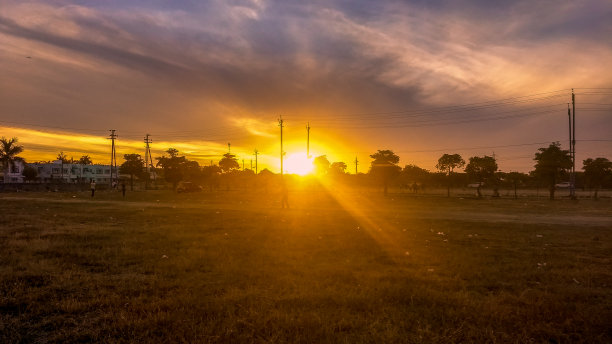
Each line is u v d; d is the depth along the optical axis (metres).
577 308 5.27
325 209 25.25
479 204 32.47
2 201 30.69
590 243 11.32
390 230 13.88
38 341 4.03
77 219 16.78
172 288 6.02
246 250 9.36
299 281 6.43
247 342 4.02
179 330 4.25
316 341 4.04
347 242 10.91
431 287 6.30
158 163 64.06
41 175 116.31
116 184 75.31
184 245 9.95
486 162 47.81
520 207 28.95
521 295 5.84
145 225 14.69
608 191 71.94
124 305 5.12
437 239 11.70
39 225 14.26
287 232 12.97
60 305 5.02
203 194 48.72
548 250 10.05
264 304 5.21
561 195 53.03
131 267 7.41
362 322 4.60
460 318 4.82
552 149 42.88
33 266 7.21
